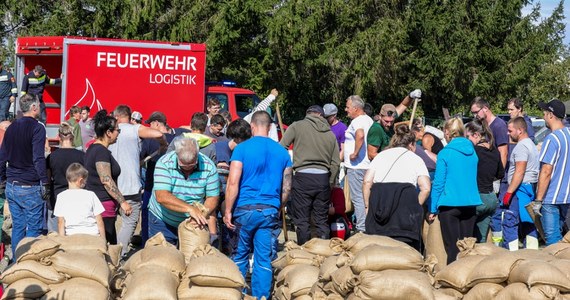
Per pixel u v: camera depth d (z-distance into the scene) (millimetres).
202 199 7289
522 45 31406
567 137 8594
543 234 8867
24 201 8758
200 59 16172
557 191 8578
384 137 9906
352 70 27828
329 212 10352
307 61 27125
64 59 15516
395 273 5805
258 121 7723
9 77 18391
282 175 7633
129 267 6102
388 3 28781
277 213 7555
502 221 9648
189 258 6613
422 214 7664
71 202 7465
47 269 5637
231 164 7531
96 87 15656
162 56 15945
